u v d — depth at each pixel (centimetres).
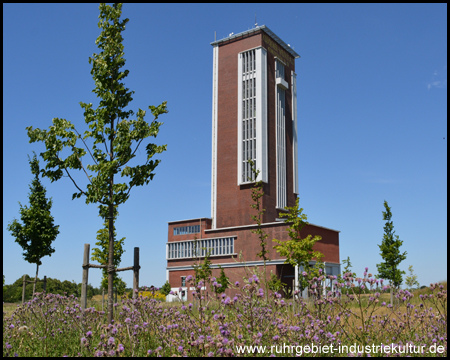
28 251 2205
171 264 7431
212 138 8275
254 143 7862
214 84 8562
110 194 938
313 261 6028
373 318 823
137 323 737
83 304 877
